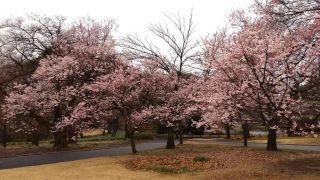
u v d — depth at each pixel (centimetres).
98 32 3481
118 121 5322
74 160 2425
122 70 2727
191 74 3120
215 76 1814
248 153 2506
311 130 1402
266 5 1536
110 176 1786
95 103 2939
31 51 3428
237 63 1586
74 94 3012
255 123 1842
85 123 3030
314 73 1520
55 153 2967
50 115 3769
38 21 3472
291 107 1507
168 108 2823
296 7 1459
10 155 2823
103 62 3089
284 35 1559
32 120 3909
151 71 2886
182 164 2039
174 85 2938
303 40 1516
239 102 1639
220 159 2219
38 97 3152
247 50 1506
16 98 3131
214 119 1805
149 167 1984
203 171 1841
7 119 3416
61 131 3369
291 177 1543
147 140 4538
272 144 2683
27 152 3008
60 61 3164
